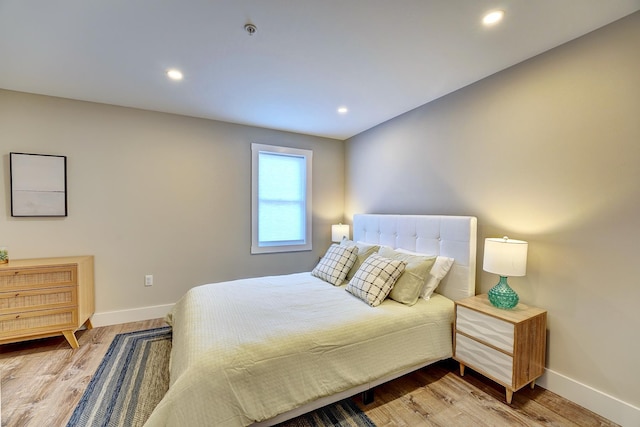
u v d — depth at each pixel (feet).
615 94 5.27
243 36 5.72
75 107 8.95
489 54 6.36
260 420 4.50
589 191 5.63
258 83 7.81
